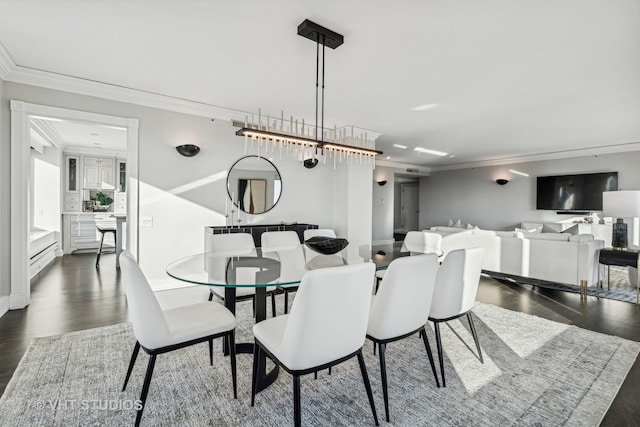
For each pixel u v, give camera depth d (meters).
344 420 1.63
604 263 3.96
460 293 2.10
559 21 2.20
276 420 1.62
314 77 3.20
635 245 6.11
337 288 1.43
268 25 2.29
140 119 3.73
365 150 3.31
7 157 3.09
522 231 4.66
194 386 1.91
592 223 6.54
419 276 1.79
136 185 3.72
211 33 2.40
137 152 3.72
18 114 3.10
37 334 2.62
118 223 5.48
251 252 2.88
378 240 8.48
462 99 3.78
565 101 3.82
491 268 4.72
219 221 4.29
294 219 4.94
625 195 3.89
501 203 8.16
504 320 3.07
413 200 11.52
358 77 3.18
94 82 3.35
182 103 3.90
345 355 1.55
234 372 1.82
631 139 5.84
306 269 2.15
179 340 1.68
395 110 4.21
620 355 2.35
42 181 6.25
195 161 4.10
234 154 4.39
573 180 6.88
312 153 5.03
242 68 3.01
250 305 3.43
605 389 1.92
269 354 1.62
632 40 2.44
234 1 2.02
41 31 2.40
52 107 3.25
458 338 2.65
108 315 3.07
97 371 2.05
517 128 5.09
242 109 4.26
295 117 4.55
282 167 4.81
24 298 3.24
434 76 3.14
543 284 4.46
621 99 3.74
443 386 1.94
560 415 1.68
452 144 6.37
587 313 3.29
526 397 1.83
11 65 2.93
